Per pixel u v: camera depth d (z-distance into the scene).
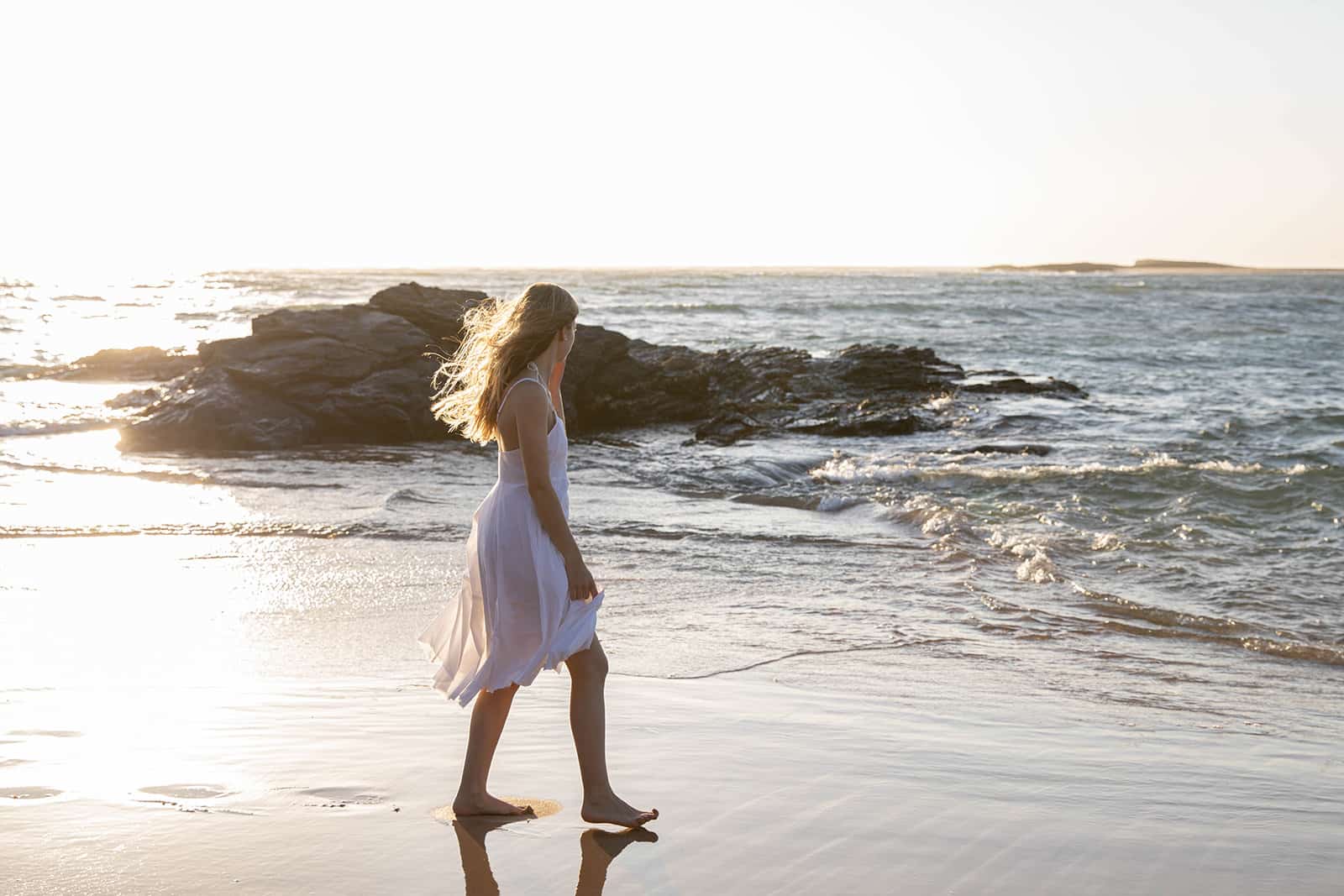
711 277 168.62
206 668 5.14
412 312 19.27
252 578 7.52
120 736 3.86
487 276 153.38
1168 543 9.23
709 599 7.29
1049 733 4.44
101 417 18.45
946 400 21.02
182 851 2.82
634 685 4.96
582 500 11.70
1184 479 11.88
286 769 3.53
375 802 3.26
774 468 13.89
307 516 10.09
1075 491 11.70
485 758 3.21
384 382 17.42
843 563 8.61
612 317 49.47
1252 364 30.88
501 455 3.30
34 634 5.82
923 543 9.42
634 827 3.12
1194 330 44.53
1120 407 20.66
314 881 2.66
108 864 2.72
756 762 3.77
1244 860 3.04
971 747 4.10
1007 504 11.09
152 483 12.24
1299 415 17.94
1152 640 6.59
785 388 22.44
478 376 3.30
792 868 2.86
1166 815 3.41
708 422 18.34
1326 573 8.35
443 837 2.99
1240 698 5.38
